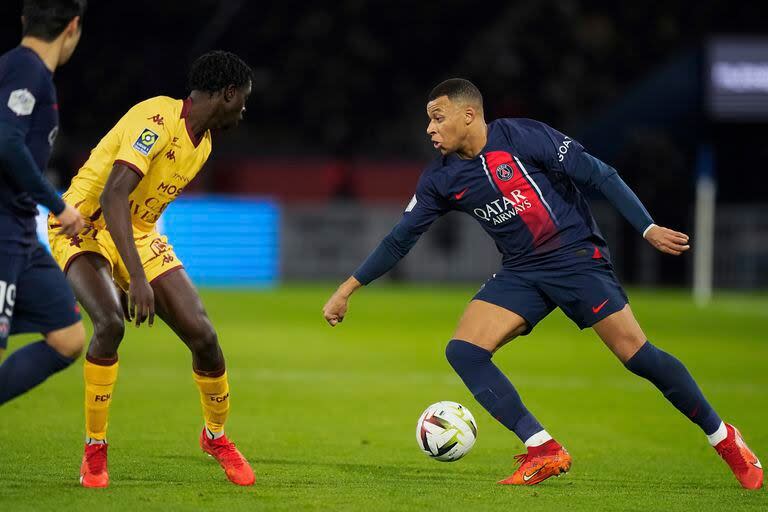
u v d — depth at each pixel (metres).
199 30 117.00
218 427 18.31
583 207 19.28
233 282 90.00
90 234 18.20
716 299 83.75
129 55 112.12
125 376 35.19
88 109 106.56
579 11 116.81
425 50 116.69
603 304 18.59
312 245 93.06
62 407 27.16
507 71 110.94
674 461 22.16
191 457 20.73
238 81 18.00
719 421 18.67
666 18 117.81
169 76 110.69
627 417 29.09
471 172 18.73
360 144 109.94
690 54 99.12
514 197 18.66
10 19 103.62
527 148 18.64
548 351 47.22
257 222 90.69
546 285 18.84
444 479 19.19
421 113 113.12
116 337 17.17
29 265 15.59
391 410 29.50
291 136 110.12
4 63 14.53
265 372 37.81
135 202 18.27
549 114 110.12
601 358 44.66
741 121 97.44
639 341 18.58
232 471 18.05
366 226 94.19
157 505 15.75
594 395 33.62
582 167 18.58
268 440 23.88
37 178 14.52
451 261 96.56
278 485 18.03
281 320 59.31
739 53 98.00
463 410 19.14
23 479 17.66
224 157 102.38
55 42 14.94
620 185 18.58
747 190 98.88
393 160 104.81
